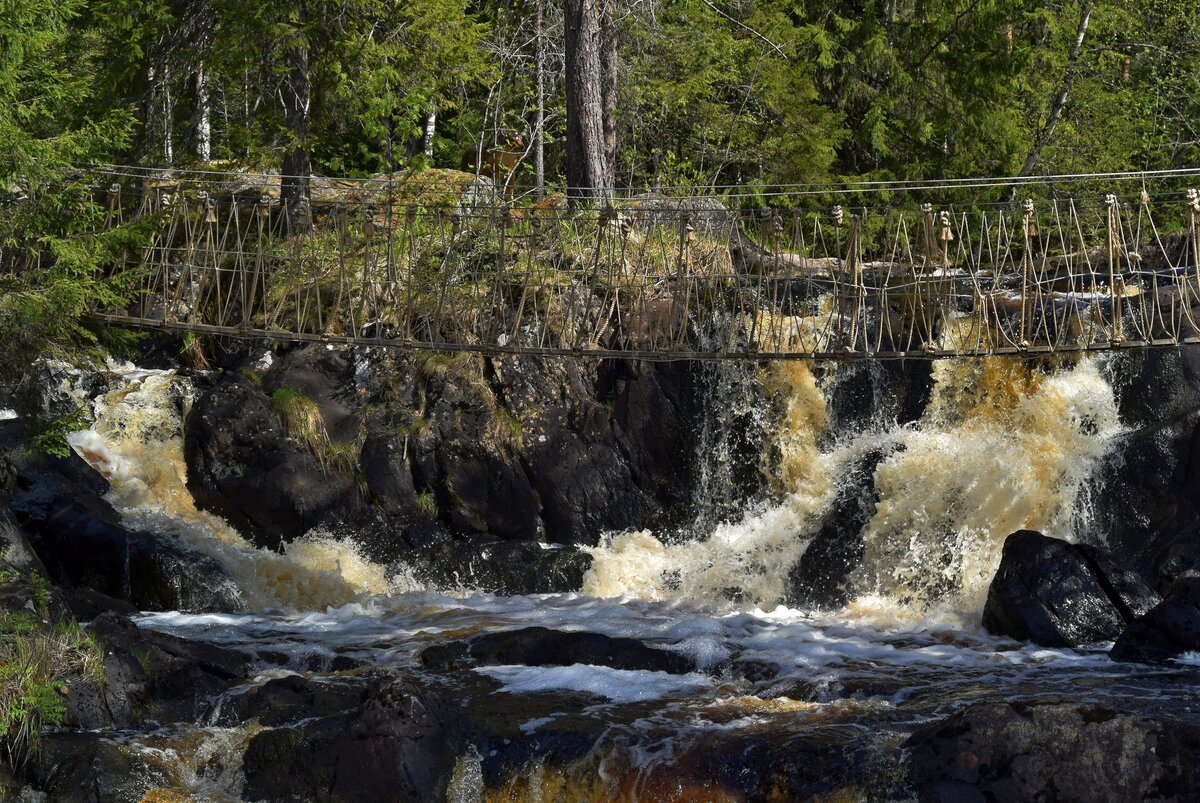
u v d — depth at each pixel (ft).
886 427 57.67
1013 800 29.58
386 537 57.47
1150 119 92.12
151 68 74.38
